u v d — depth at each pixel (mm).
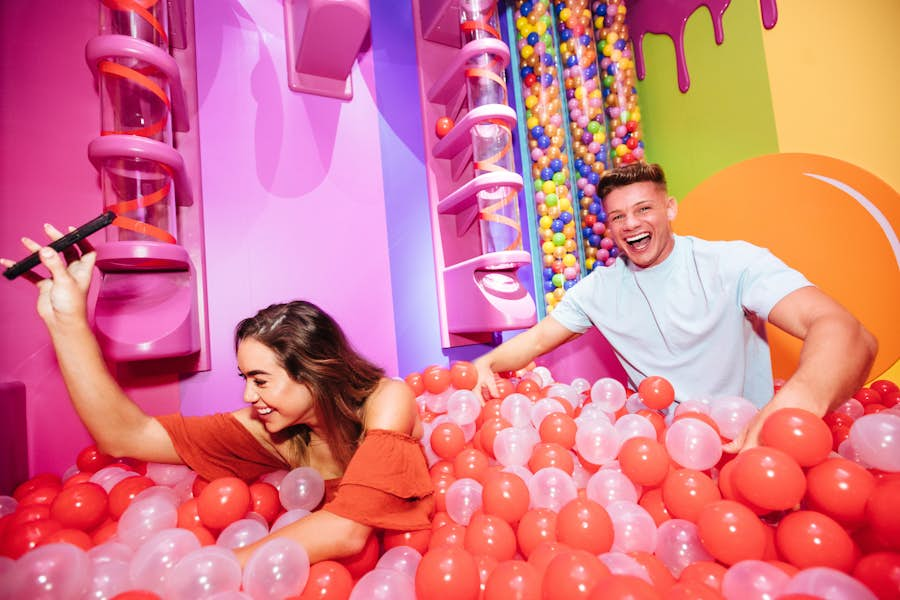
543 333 1832
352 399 1080
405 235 2150
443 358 2182
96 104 1617
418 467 1010
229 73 1864
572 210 2438
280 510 1154
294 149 1955
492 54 2006
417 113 2252
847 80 2035
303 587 755
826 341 1067
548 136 2393
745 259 1464
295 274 1902
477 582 742
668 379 1652
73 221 1557
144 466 1354
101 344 1296
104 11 1435
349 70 1990
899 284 1929
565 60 2492
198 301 1668
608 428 1154
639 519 892
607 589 589
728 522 767
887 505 718
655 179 1588
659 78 2703
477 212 2080
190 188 1662
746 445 981
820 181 2105
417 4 2289
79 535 906
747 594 635
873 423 917
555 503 1018
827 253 2092
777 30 2209
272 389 1007
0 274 1459
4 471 1304
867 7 1990
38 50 1565
